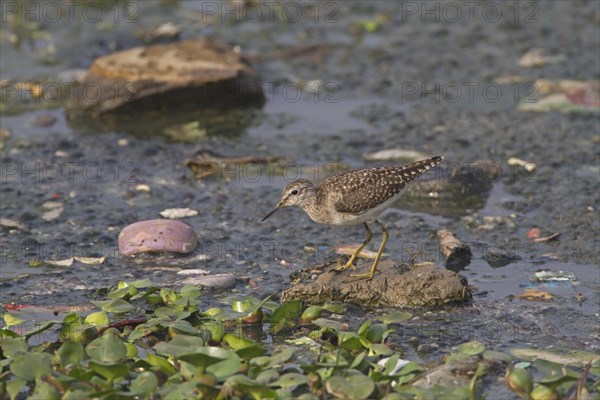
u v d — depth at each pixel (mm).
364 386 8789
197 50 18406
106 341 9516
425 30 21656
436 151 15914
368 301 11234
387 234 11930
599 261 12336
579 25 21703
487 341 10328
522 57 19984
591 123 16984
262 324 10773
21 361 9031
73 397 8562
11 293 11492
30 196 14312
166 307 10734
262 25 21859
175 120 17266
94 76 17578
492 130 16781
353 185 11875
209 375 8953
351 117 17453
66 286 11703
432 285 11188
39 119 17141
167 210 13945
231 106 17781
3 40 20688
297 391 9273
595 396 8703
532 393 9031
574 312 10984
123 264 12359
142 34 20656
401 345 10289
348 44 20828
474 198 14391
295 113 17672
